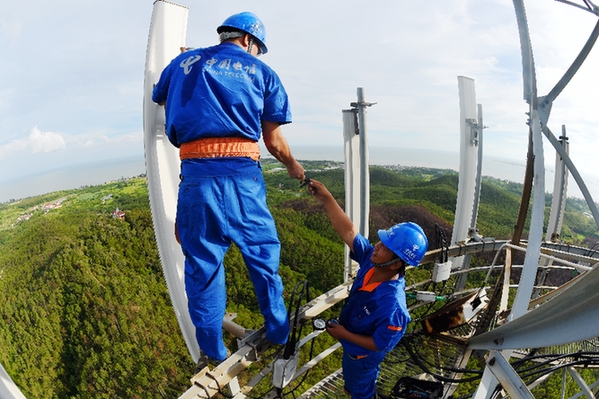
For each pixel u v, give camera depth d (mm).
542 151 2439
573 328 1870
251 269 2504
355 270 4398
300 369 3654
